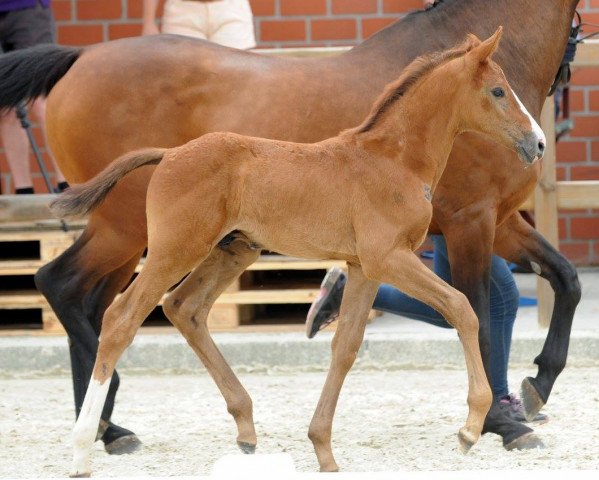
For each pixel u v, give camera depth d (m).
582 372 12.79
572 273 9.99
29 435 10.30
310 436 8.33
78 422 7.91
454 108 8.32
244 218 8.05
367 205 8.00
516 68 9.77
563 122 15.61
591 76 16.98
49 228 13.65
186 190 7.91
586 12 16.78
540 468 8.66
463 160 9.34
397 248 8.03
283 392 12.15
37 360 13.33
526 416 10.03
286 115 9.43
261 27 16.91
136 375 13.27
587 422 10.37
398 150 8.14
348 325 8.37
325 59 9.77
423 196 8.13
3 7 14.22
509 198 9.55
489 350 9.47
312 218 8.00
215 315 13.91
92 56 9.78
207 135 8.06
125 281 10.12
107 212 9.62
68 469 8.98
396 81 8.23
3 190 16.81
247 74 9.55
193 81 9.55
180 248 7.92
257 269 13.91
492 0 9.84
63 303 9.70
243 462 4.82
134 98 9.57
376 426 10.45
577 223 17.08
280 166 7.98
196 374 13.28
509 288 10.43
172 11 13.99
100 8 16.84
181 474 8.81
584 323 13.88
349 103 9.48
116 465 9.14
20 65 9.86
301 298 13.70
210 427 10.55
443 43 9.74
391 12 16.83
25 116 13.17
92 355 9.66
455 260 9.55
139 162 8.10
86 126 9.66
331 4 16.84
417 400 11.59
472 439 7.90
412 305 10.74
